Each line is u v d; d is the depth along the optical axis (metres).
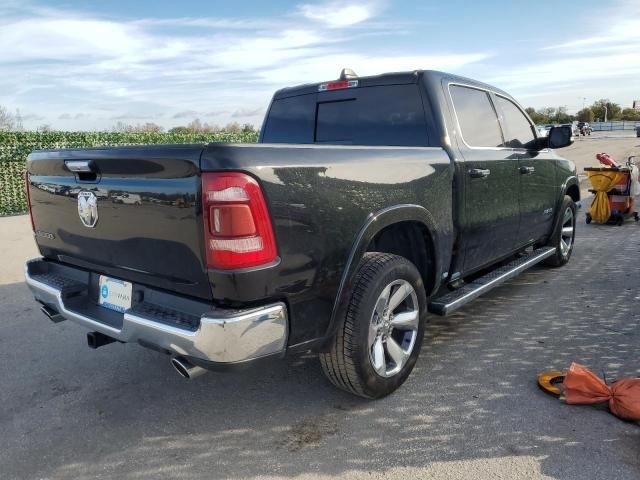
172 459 2.66
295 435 2.84
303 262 2.49
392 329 3.17
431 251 3.44
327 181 2.61
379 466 2.54
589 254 6.79
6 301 5.37
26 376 3.65
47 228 3.27
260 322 2.33
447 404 3.09
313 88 4.32
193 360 2.38
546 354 3.75
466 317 4.56
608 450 2.59
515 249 4.77
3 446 2.81
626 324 4.29
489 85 4.47
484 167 3.91
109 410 3.18
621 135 59.41
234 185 2.21
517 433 2.76
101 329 2.78
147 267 2.59
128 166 2.53
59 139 12.45
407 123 3.74
